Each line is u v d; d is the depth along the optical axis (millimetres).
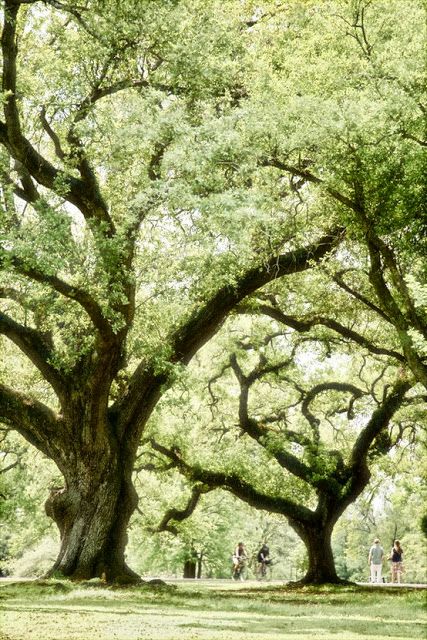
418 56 17375
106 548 20828
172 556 56938
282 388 32469
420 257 17953
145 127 16844
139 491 37250
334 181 17344
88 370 21109
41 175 19453
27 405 21422
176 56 18234
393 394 26766
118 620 10820
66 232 16625
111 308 18656
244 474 28109
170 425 30375
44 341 21469
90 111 18578
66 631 9094
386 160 17078
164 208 18000
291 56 19969
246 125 17203
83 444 21109
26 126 20812
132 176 19781
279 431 29453
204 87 19219
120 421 21984
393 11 18953
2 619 10484
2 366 26047
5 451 37938
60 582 18781
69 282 18922
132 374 24672
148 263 19891
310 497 29094
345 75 18547
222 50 19625
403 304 19141
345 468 27578
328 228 22094
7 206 17422
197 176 16203
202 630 9680
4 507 41719
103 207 19719
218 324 23312
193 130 16625
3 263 15891
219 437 32594
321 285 24188
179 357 22484
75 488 21141
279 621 11461
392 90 17016
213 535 58719
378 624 11227
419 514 52906
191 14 19234
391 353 24672
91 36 18625
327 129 16828
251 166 17156
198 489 30969
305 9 21562
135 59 19047
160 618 11430
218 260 19500
